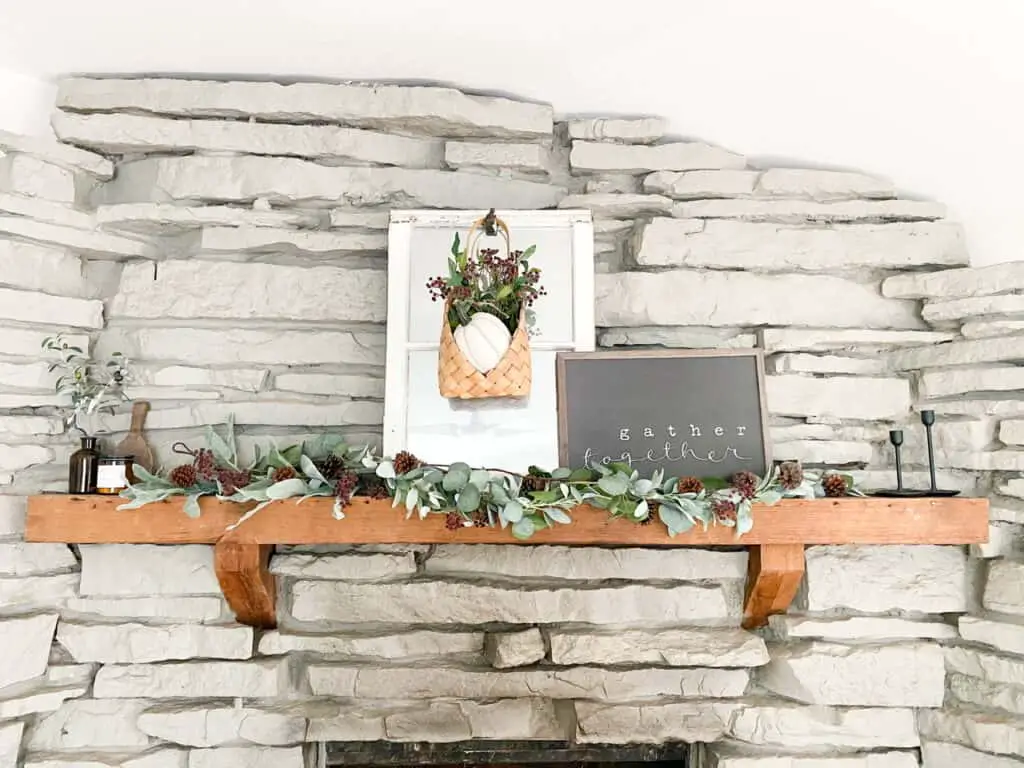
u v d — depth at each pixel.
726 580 1.96
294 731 1.89
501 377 1.71
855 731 1.91
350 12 1.81
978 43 1.78
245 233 2.02
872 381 2.05
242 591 1.84
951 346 2.00
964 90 1.88
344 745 1.94
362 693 1.89
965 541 1.79
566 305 1.97
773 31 1.84
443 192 2.08
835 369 2.06
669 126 2.15
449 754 1.95
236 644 1.89
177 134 2.01
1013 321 1.91
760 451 1.87
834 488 1.85
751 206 2.10
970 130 1.96
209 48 1.93
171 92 2.01
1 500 1.82
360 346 2.03
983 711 1.87
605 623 1.93
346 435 2.02
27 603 1.85
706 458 1.87
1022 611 1.83
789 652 1.92
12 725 1.79
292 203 2.05
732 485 1.80
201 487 1.77
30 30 1.86
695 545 1.94
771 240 2.09
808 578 1.93
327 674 1.90
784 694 1.93
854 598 1.93
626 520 1.77
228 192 2.02
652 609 1.92
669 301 2.06
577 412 1.89
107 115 2.00
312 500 1.77
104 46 1.92
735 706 1.91
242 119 2.05
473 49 1.94
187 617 1.91
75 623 1.88
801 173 2.12
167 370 1.97
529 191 2.13
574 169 2.11
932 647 1.93
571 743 1.95
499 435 1.89
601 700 1.91
